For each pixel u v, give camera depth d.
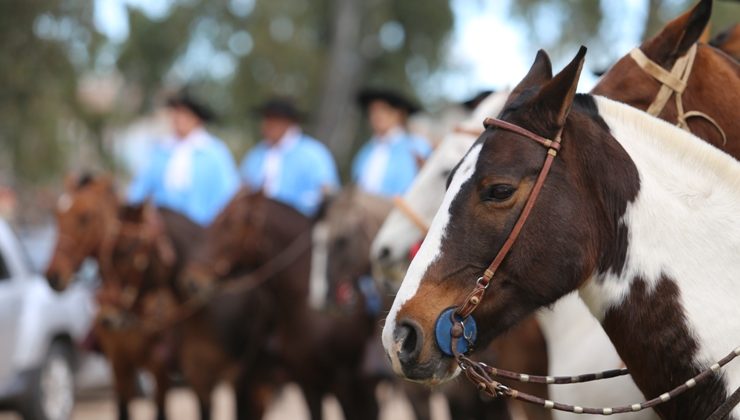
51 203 12.31
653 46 4.96
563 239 4.11
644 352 4.23
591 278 4.25
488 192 4.15
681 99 4.91
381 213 10.37
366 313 10.35
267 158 12.55
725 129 4.94
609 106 4.35
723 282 4.18
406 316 4.14
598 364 5.78
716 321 4.15
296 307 10.66
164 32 31.14
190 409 16.55
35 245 15.60
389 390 12.39
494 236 4.14
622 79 4.95
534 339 7.09
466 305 4.12
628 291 4.21
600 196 4.20
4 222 13.71
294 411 16.66
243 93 31.98
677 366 4.20
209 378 11.13
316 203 10.93
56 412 13.34
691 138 4.28
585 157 4.21
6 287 12.76
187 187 12.82
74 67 25.67
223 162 13.06
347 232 10.19
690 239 4.20
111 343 11.43
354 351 10.41
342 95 31.86
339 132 31.73
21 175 27.11
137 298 11.16
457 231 4.17
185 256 11.26
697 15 4.79
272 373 11.35
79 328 13.95
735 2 6.54
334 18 32.22
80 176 11.56
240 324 11.08
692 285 4.18
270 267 10.80
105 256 11.17
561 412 6.08
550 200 4.13
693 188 4.23
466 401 9.38
